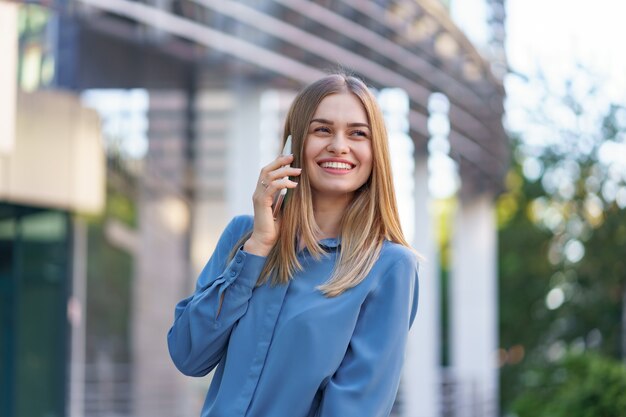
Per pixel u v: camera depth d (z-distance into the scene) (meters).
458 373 19.27
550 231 30.75
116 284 13.88
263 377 2.69
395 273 2.73
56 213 13.34
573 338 28.72
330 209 2.85
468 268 20.08
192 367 2.81
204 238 14.23
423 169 16.75
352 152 2.79
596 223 26.66
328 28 12.40
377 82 13.24
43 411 13.24
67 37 12.48
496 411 20.44
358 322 2.72
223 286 2.72
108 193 13.63
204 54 11.80
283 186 2.73
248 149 12.88
